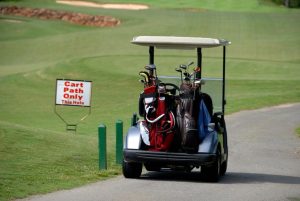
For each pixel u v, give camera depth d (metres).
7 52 136.00
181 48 29.86
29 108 73.81
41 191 23.95
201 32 139.12
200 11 171.12
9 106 75.75
